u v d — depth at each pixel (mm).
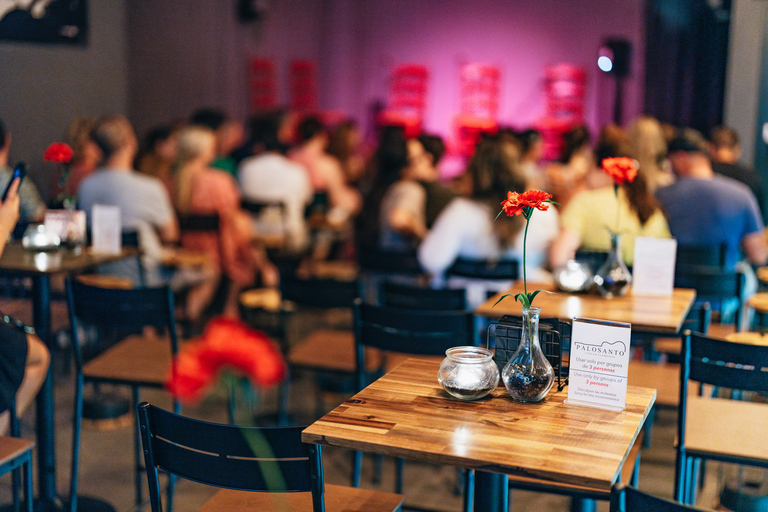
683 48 7098
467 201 3441
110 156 4094
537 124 9336
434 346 2521
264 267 5262
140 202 4109
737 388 2109
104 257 3006
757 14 5789
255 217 5289
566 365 1823
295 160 6094
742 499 2699
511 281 3389
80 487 2967
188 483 3027
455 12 9617
